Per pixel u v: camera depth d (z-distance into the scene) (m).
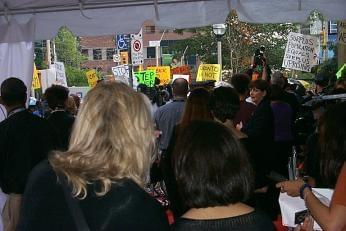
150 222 1.71
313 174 3.38
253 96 6.20
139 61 20.91
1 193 4.86
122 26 6.04
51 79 20.11
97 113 1.89
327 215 2.29
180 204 3.66
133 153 1.84
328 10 5.58
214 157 1.87
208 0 5.75
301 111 7.71
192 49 37.50
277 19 5.71
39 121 4.39
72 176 1.74
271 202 3.99
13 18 5.88
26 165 4.21
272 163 4.49
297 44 10.68
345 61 11.84
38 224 1.72
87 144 1.85
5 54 5.96
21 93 4.34
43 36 6.21
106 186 1.72
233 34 33.97
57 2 5.74
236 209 1.87
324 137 2.66
